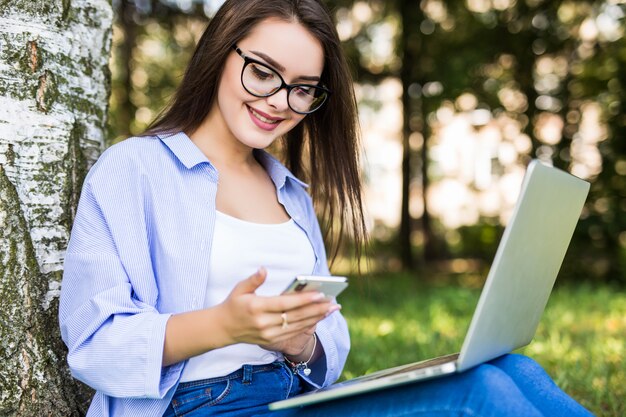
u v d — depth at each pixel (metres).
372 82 11.27
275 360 1.95
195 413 1.78
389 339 4.90
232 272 1.86
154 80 10.23
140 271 1.77
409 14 10.67
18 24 2.13
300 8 1.97
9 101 2.09
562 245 1.82
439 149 11.48
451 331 5.20
